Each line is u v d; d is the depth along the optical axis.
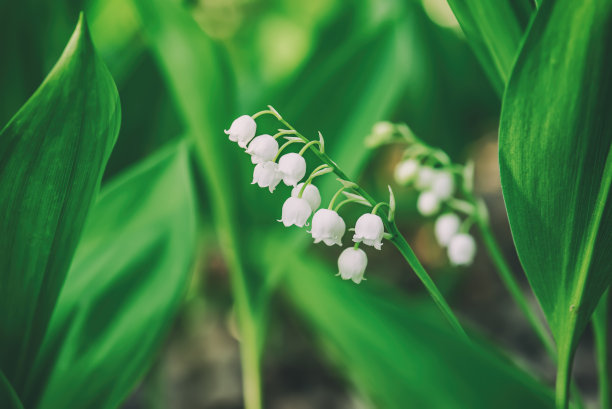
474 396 0.26
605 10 0.21
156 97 0.41
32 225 0.24
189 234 0.32
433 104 0.51
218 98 0.34
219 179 0.34
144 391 0.47
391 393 0.27
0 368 0.26
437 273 0.54
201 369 0.48
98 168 0.25
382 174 0.59
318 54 0.37
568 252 0.24
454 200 0.32
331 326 0.28
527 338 0.49
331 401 0.46
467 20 0.27
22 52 0.37
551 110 0.22
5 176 0.24
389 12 0.38
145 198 0.33
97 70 0.23
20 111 0.23
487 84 0.51
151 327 0.29
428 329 0.26
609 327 0.47
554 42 0.22
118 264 0.31
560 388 0.25
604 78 0.22
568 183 0.23
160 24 0.34
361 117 0.35
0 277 0.25
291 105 0.36
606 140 0.22
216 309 0.54
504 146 0.23
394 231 0.25
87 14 0.42
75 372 0.28
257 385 0.34
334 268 0.53
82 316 0.30
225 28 0.65
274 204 0.35
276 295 0.50
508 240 0.58
